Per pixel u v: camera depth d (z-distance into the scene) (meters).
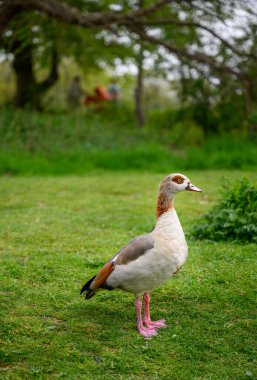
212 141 19.56
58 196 11.82
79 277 6.54
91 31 22.16
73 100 25.95
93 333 5.14
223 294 6.03
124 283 5.03
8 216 9.73
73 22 16.98
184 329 5.25
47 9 16.42
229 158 17.30
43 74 37.03
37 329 5.15
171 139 21.19
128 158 17.20
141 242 5.04
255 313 5.58
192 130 21.41
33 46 23.78
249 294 6.02
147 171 16.33
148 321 5.34
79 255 7.38
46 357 4.68
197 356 4.76
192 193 12.35
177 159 17.67
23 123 19.80
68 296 5.96
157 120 23.33
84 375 4.44
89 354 4.77
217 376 4.46
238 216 8.14
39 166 15.99
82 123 20.81
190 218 9.62
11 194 11.99
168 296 6.04
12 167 15.64
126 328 5.28
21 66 25.19
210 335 5.14
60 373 4.45
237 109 21.08
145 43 20.53
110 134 20.34
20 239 8.20
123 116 26.66
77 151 17.66
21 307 5.63
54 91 32.22
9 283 6.27
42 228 8.88
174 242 5.09
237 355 4.79
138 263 4.93
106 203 11.07
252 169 16.50
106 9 22.25
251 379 4.42
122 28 19.64
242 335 5.13
